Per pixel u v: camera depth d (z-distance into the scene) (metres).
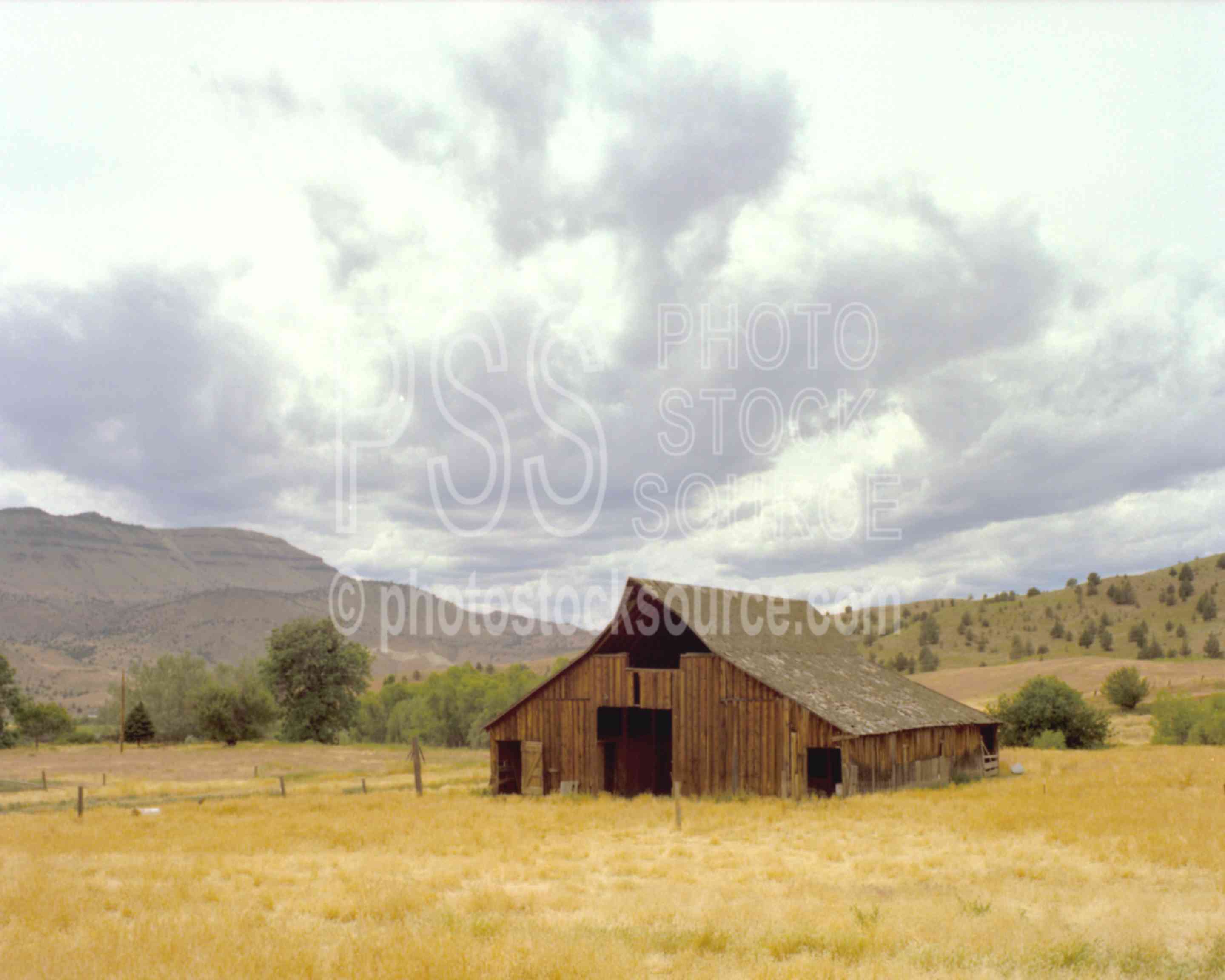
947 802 34.84
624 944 13.38
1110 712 101.50
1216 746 63.44
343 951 12.50
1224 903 16.48
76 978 11.21
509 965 11.84
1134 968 12.52
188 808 38.91
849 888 18.95
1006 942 13.38
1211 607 195.25
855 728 38.22
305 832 28.78
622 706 43.00
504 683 114.00
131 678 122.81
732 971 12.21
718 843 26.14
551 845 26.00
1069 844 24.19
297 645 101.69
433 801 40.62
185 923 14.43
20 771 65.12
